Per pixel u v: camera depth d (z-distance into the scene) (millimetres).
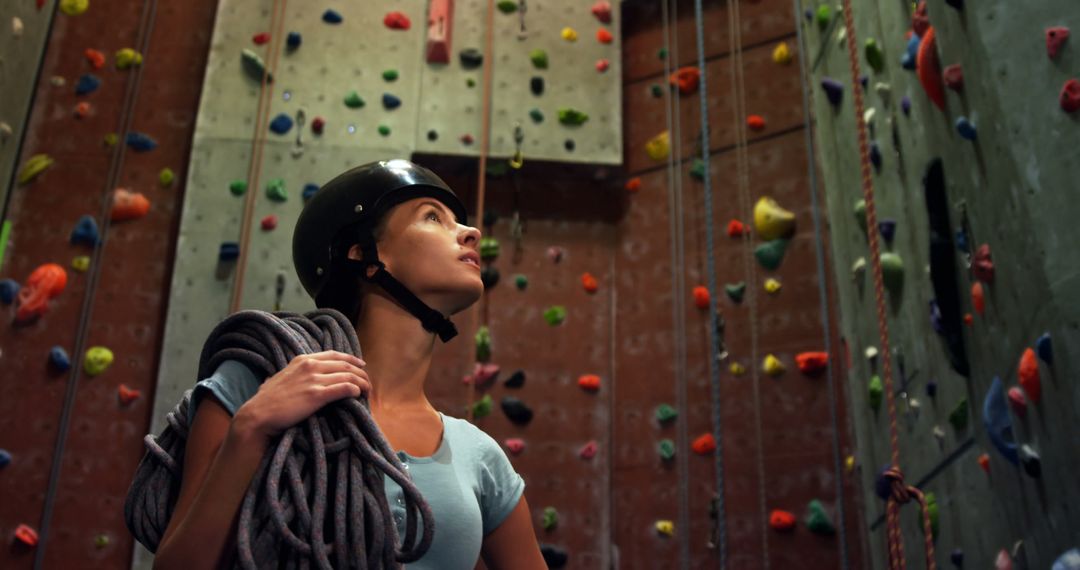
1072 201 2496
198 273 5398
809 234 5324
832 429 4910
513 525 1397
